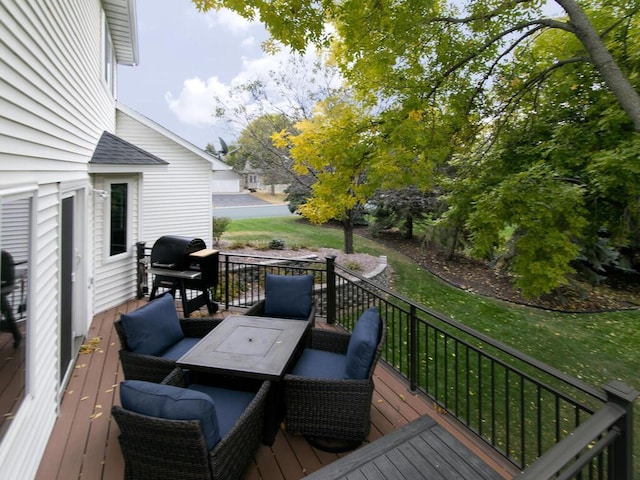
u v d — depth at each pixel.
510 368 2.58
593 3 4.78
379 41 4.39
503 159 5.53
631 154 3.91
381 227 15.03
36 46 2.88
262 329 3.60
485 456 2.74
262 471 2.62
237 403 2.79
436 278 10.87
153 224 8.48
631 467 1.72
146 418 2.05
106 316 5.81
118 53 8.73
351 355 2.89
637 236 5.03
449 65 4.81
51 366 3.13
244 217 21.02
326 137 5.16
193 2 3.97
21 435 2.38
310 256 10.31
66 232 4.03
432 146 4.88
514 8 4.63
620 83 3.63
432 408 3.37
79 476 2.56
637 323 7.89
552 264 4.50
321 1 4.02
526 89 5.24
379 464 2.15
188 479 2.12
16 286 2.46
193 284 5.82
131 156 6.09
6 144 2.26
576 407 2.09
